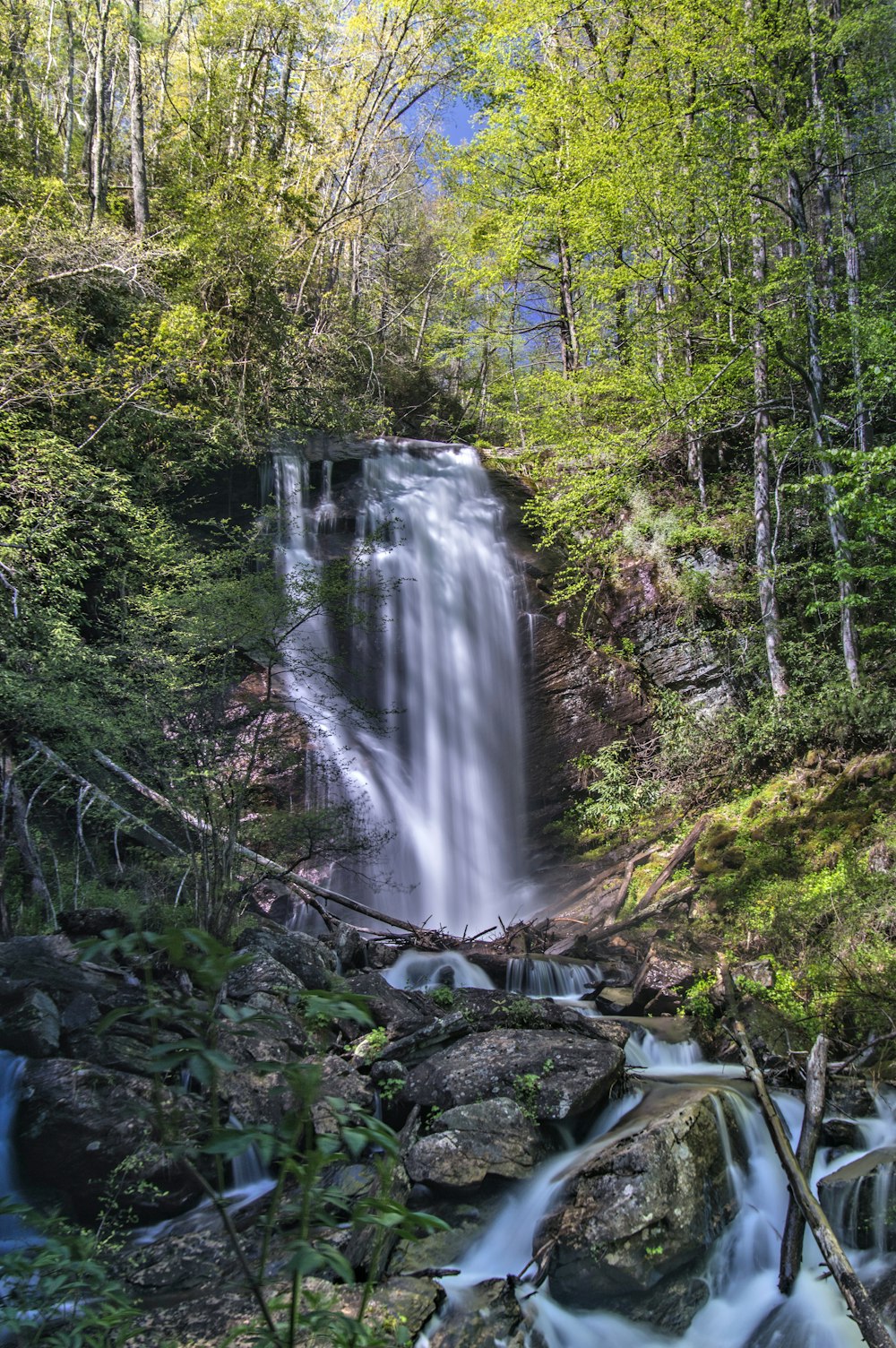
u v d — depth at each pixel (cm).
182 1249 495
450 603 1669
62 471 1148
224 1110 601
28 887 916
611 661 1691
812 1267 527
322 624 1501
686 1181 530
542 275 2197
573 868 1501
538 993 985
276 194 1994
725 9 1323
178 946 132
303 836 1050
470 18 2100
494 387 2055
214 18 2150
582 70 1808
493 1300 466
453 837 1555
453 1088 634
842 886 963
